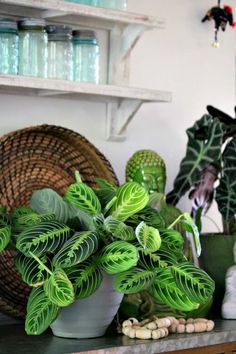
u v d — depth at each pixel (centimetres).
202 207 256
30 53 228
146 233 193
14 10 233
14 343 201
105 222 194
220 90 294
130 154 267
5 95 237
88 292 193
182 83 282
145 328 209
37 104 244
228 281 240
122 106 256
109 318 207
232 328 223
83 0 234
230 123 262
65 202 205
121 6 242
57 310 191
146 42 271
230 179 257
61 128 233
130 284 191
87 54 238
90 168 246
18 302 229
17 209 209
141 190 199
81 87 228
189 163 258
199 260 254
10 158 231
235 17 298
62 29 233
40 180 239
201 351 214
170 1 277
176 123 280
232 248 253
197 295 197
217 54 293
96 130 258
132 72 268
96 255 196
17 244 191
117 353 196
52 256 196
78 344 199
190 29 283
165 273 201
